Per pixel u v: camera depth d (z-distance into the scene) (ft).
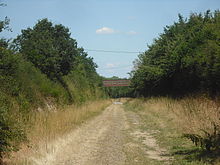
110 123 79.20
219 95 67.92
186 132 48.52
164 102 106.11
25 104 56.85
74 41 124.88
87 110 100.89
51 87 89.71
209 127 42.24
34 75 83.41
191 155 35.86
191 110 55.72
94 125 73.15
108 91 396.37
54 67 106.73
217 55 63.41
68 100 107.65
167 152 40.81
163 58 118.11
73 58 121.39
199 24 102.83
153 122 76.64
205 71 72.38
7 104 42.55
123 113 119.96
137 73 163.94
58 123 54.60
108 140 51.06
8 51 67.31
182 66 96.99
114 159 36.83
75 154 38.70
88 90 177.06
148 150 42.75
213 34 77.92
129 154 39.73
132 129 66.33
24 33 121.80
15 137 31.48
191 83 97.60
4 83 55.93
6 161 32.40
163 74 115.03
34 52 101.55
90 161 35.50
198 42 91.61
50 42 108.06
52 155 36.32
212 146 35.63
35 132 44.34
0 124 29.30
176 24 130.62
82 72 200.44
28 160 32.99
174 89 119.03
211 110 47.67
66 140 46.21
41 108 70.38
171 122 67.31
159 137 53.42
